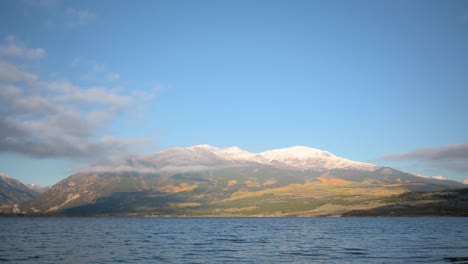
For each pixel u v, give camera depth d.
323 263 85.12
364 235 171.38
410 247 116.81
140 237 168.38
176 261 88.06
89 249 113.19
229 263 85.06
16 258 91.25
